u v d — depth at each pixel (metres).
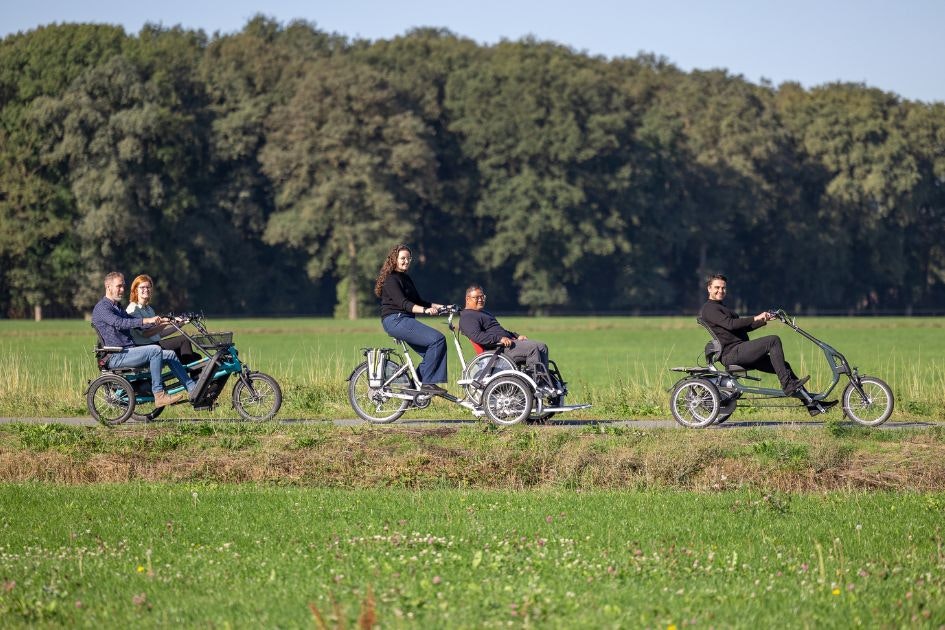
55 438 31.34
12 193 168.12
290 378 47.94
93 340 113.06
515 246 193.75
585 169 197.12
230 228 180.62
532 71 196.38
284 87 194.25
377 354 34.50
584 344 107.31
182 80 186.12
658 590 17.66
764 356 33.91
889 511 24.67
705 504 25.53
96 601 17.55
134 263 169.88
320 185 176.62
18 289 172.62
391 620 15.83
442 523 23.22
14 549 21.50
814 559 20.12
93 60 178.00
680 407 34.81
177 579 18.81
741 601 17.03
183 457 30.27
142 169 169.88
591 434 30.81
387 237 175.75
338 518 24.02
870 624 16.09
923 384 44.59
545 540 21.05
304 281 196.62
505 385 33.25
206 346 34.59
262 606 16.86
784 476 28.23
